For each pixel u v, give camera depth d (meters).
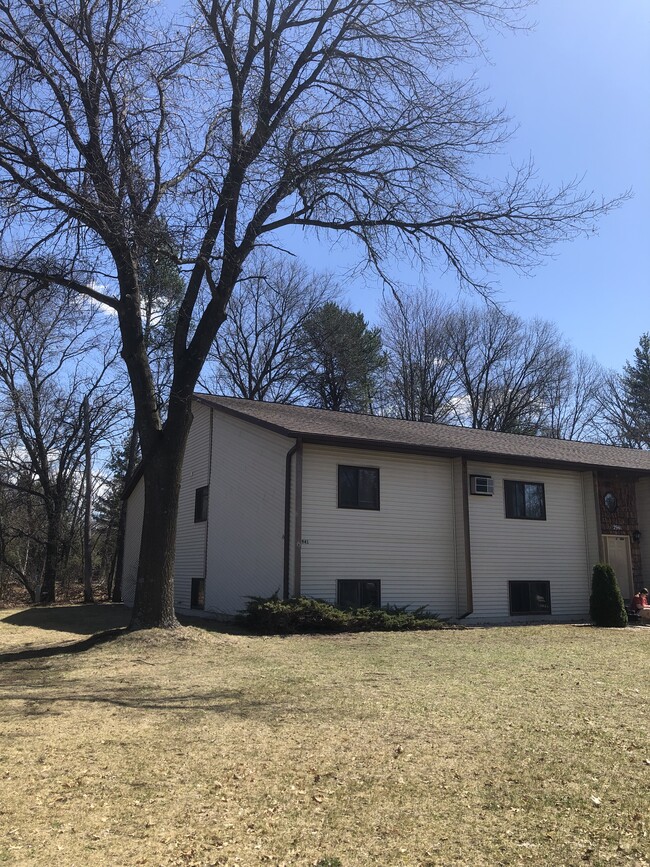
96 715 6.50
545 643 12.02
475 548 17.41
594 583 16.23
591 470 19.34
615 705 6.96
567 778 4.82
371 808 4.32
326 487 15.61
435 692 7.54
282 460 15.68
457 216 12.85
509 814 4.23
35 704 6.98
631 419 48.66
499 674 8.70
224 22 12.19
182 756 5.27
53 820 4.11
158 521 11.72
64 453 30.16
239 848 3.79
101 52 10.71
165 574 11.65
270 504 15.95
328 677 8.40
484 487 17.56
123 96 10.52
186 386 12.07
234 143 11.88
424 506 16.86
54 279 11.52
